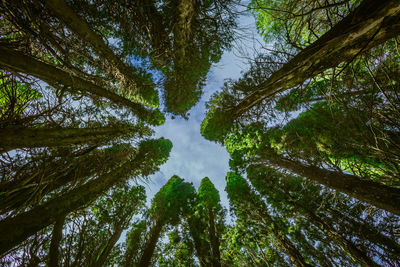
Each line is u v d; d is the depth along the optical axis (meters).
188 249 10.25
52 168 5.31
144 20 5.23
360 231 6.13
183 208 11.81
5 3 3.30
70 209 5.09
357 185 5.28
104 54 5.90
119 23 5.39
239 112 7.34
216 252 9.14
